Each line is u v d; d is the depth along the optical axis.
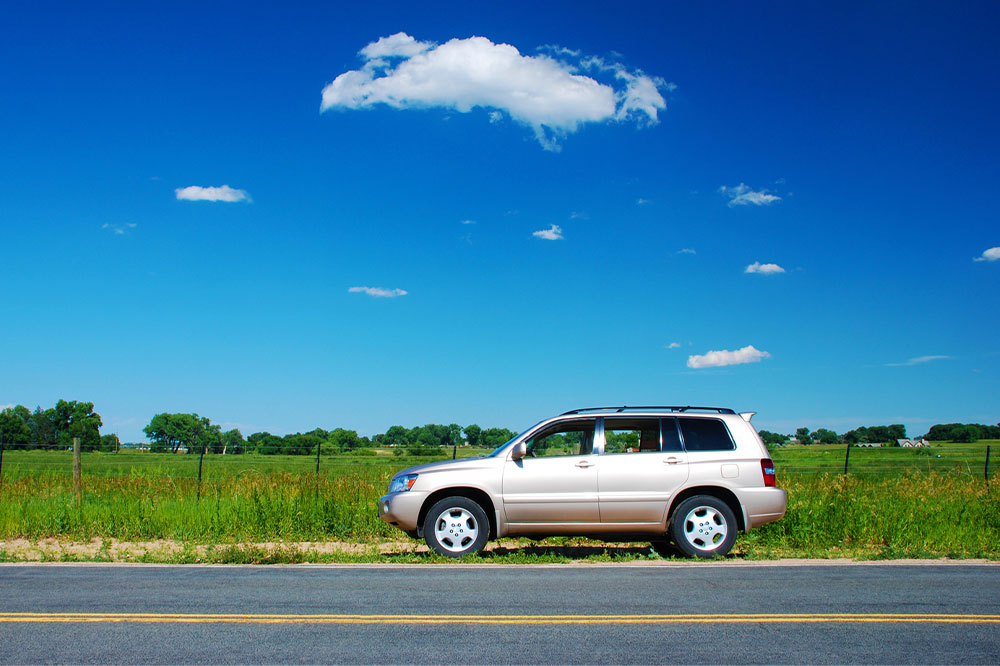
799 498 14.68
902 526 12.22
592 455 10.73
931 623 6.49
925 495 15.30
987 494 15.30
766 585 8.27
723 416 11.01
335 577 8.84
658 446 10.79
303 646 5.72
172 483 18.41
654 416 10.96
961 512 13.46
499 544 12.44
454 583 8.40
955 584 8.38
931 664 5.32
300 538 13.02
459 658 5.42
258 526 13.41
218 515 13.80
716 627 6.33
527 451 10.91
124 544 12.35
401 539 13.05
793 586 8.22
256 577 8.86
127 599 7.48
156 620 6.55
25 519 13.36
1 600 7.44
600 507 10.49
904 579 8.71
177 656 5.46
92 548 11.90
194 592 7.86
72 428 73.31
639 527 10.57
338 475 19.55
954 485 16.73
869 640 5.93
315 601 7.38
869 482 18.45
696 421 10.95
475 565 9.91
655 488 10.52
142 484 18.17
